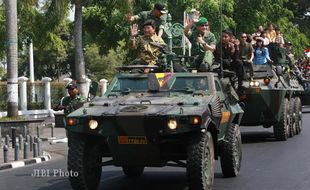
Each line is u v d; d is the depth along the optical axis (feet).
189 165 71.51
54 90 223.71
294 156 112.68
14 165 110.42
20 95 207.10
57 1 182.50
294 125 149.89
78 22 183.32
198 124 69.97
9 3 154.10
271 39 177.58
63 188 86.07
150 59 91.40
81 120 73.00
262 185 84.02
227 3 235.61
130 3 182.60
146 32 92.58
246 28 267.39
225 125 84.69
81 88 182.09
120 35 235.40
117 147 73.26
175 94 81.97
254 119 135.44
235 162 89.61
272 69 138.51
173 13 227.40
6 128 148.77
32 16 202.69
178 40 105.91
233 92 91.81
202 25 100.27
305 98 236.84
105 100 80.79
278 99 133.49
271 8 282.15
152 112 71.56
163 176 95.09
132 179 92.89
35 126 156.35
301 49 313.32
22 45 221.46
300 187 82.33
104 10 244.63
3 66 348.18
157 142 71.87
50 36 213.46
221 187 82.69
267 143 135.33
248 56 135.64
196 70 88.22
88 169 76.43
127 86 84.64
